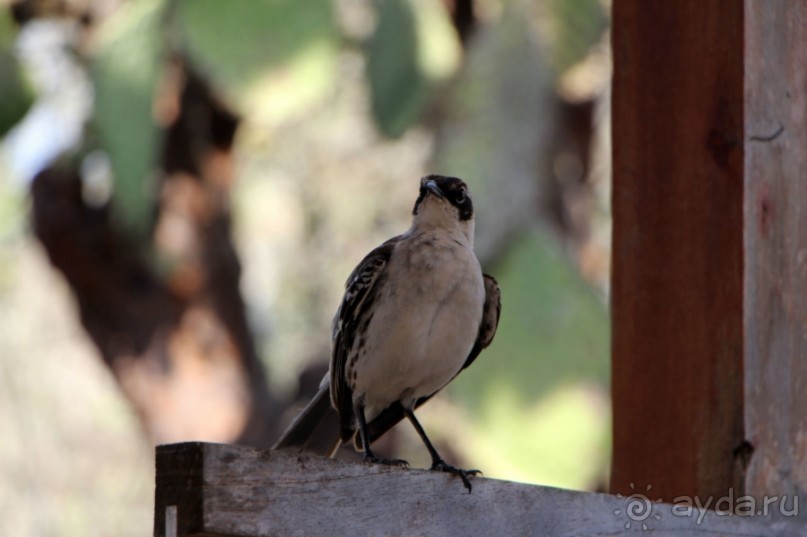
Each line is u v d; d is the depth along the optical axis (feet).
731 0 19.81
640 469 20.18
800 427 19.43
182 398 48.32
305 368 52.21
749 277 19.26
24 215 52.24
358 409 25.22
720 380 19.39
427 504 16.57
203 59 40.32
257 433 49.39
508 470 42.91
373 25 43.62
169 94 47.11
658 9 20.65
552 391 42.73
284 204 59.88
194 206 48.57
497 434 42.96
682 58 20.31
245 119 47.55
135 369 48.29
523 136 44.01
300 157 59.26
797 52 20.07
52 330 58.44
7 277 57.11
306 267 59.52
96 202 47.50
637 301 20.48
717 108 19.84
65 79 48.32
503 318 42.88
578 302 43.19
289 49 40.29
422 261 24.32
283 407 50.83
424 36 44.83
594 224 55.67
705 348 19.61
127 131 41.39
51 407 57.72
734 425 19.17
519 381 42.91
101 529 56.59
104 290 47.91
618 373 20.65
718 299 19.52
